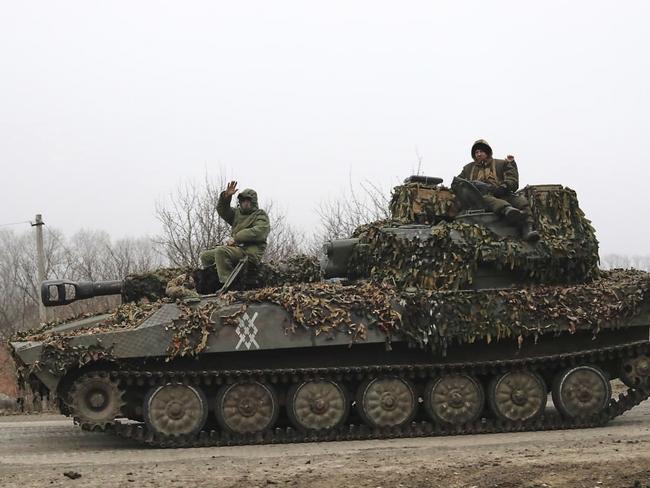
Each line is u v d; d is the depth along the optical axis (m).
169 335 13.83
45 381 13.52
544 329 14.88
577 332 15.33
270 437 14.34
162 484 10.47
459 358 15.12
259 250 15.97
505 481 10.20
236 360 14.37
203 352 13.93
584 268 15.73
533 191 16.05
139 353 13.72
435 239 15.34
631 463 11.17
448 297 14.73
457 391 15.02
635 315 15.20
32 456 13.11
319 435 14.48
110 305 38.12
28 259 57.19
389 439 14.61
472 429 15.00
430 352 14.96
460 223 15.65
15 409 22.31
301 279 16.36
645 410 18.72
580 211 16.16
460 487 9.98
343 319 14.32
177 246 31.91
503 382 15.17
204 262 16.02
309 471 11.18
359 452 12.91
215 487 10.23
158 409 13.99
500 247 15.34
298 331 14.24
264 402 14.38
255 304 14.27
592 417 15.39
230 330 14.04
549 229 15.73
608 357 15.49
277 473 11.08
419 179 17.72
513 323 14.80
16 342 14.13
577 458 11.71
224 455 12.93
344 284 15.80
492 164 16.77
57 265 56.50
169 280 16.03
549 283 15.62
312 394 14.52
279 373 14.36
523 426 15.15
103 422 13.65
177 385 14.09
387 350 14.57
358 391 14.75
